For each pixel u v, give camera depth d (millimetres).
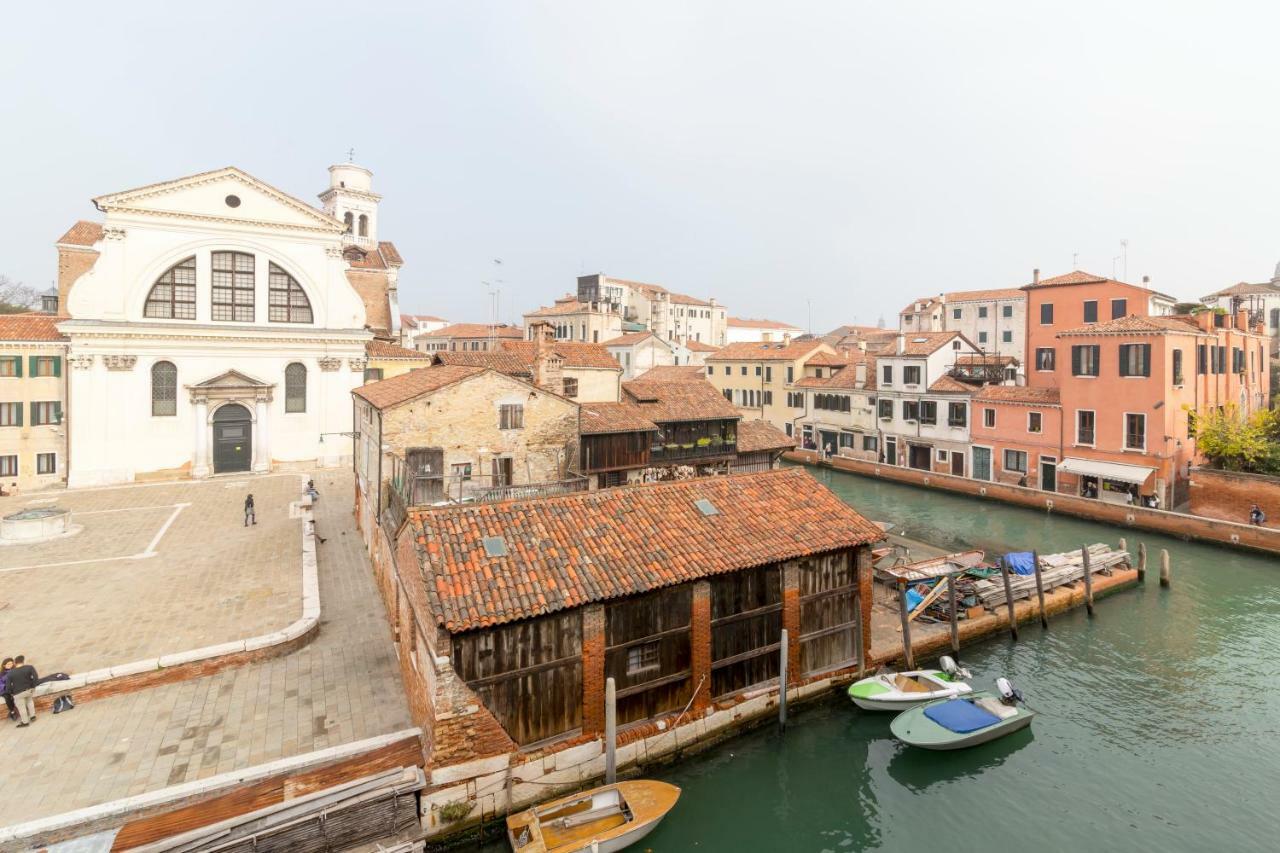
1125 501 39125
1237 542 32938
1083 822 15695
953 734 17734
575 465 28094
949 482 46344
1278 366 57406
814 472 55969
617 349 81750
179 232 41844
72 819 12742
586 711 15531
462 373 26672
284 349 45031
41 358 39406
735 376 69500
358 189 68500
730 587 17578
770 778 16844
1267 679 21656
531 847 13234
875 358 57750
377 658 19828
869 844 15039
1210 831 15320
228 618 21750
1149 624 25594
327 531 31953
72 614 21922
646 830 14352
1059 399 42688
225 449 43875
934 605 25281
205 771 14477
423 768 14141
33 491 38688
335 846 12727
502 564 15516
